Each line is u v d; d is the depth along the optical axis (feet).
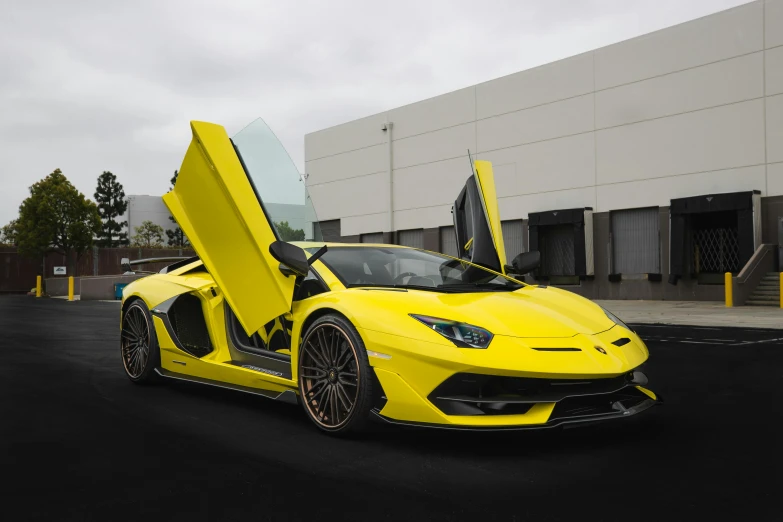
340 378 9.75
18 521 6.53
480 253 13.66
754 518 6.47
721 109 48.08
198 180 11.52
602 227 55.31
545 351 8.75
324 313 10.35
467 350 8.63
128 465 8.38
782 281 40.19
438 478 7.79
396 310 9.41
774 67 45.47
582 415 8.86
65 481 7.75
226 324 12.43
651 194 52.11
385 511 6.73
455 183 67.10
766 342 22.94
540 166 59.62
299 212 12.64
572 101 57.21
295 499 7.11
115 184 174.60
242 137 11.91
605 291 55.16
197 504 6.97
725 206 46.98
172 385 14.24
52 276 81.56
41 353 20.22
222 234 11.64
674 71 50.62
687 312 38.24
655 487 7.41
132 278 64.90
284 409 11.72
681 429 10.05
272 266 10.98
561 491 7.30
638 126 52.85
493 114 63.36
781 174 45.21
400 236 73.36
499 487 7.45
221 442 9.47
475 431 8.46
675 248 49.96
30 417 11.09
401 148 72.64
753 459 8.48
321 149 82.38
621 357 9.25
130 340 14.52
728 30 47.67
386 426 9.21
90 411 11.56
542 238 59.88
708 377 15.16
